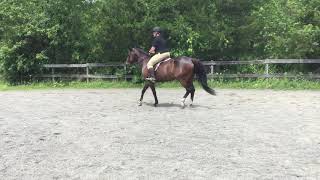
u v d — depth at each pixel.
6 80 27.12
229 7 23.86
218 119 12.03
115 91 21.28
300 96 17.72
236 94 18.84
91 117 12.61
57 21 25.92
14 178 6.68
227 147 8.59
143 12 23.58
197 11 23.41
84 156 7.95
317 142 8.98
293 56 22.44
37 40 26.14
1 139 9.55
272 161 7.53
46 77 26.56
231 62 22.97
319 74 21.66
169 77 14.45
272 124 11.15
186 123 11.40
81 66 25.61
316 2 21.62
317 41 21.55
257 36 24.41
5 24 25.78
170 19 24.17
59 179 6.61
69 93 20.67
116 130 10.46
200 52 24.72
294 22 22.20
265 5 24.33
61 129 10.67
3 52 25.50
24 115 13.17
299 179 6.51
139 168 7.14
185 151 8.28
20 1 26.98
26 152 8.31
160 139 9.37
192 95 14.59
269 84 21.61
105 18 23.62
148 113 13.33
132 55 15.31
